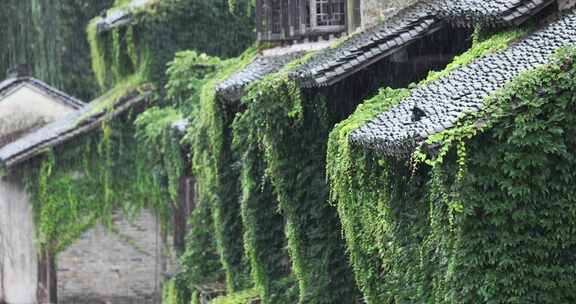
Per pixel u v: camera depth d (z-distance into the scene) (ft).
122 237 140.97
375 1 95.81
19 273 152.25
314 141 87.15
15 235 152.25
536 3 71.87
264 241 95.09
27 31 196.65
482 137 60.70
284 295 94.07
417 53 82.28
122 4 152.35
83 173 141.69
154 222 140.46
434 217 62.95
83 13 200.34
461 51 80.94
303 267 87.86
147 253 141.08
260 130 88.63
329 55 86.48
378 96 76.02
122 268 141.28
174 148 123.75
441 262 63.31
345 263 86.99
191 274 113.39
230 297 99.66
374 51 81.56
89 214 141.38
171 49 138.72
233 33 139.95
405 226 69.05
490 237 60.85
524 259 60.59
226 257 103.09
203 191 110.11
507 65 67.36
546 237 60.59
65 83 200.03
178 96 129.39
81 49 201.05
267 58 107.04
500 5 73.77
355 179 73.15
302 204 87.76
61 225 141.79
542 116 60.23
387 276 71.56
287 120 87.20
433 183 62.90
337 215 86.99
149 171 138.41
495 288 60.70
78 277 142.10
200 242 113.70
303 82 84.33
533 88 60.34
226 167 102.17
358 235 73.92
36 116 167.43
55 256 142.00
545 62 63.67
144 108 139.23
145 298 141.38
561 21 70.49
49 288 142.00
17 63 188.65
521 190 60.29
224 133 101.40
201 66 125.59
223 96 99.50
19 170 145.89
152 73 138.62
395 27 83.05
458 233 60.95
